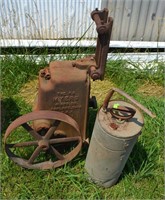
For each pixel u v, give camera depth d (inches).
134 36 145.6
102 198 96.2
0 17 131.0
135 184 99.8
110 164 87.7
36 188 95.7
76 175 97.4
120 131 80.4
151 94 132.1
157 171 101.8
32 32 137.6
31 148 103.3
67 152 103.5
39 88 88.0
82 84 86.6
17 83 127.1
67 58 132.6
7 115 115.8
